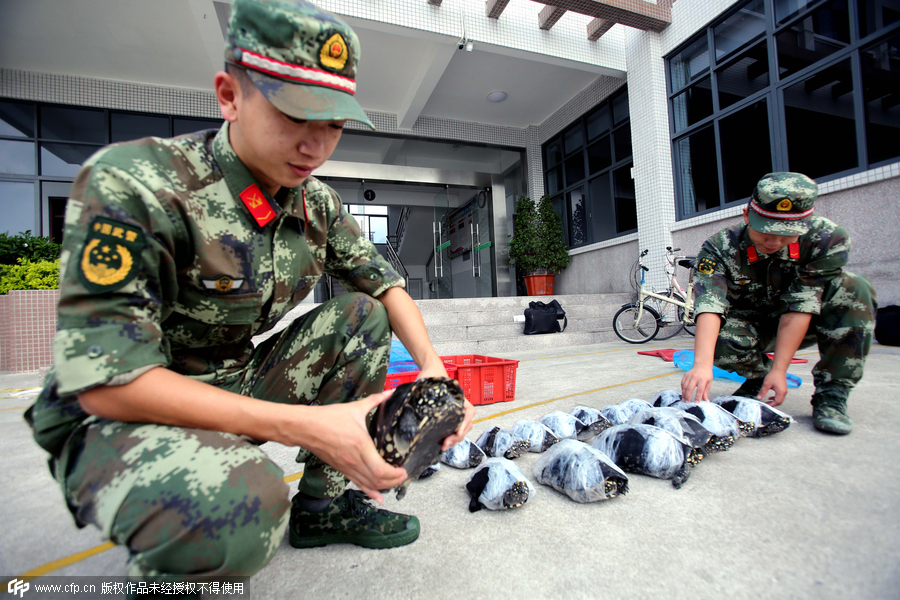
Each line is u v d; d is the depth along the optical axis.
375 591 0.91
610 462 1.31
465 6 6.00
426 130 8.50
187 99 7.08
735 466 1.50
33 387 3.67
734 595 0.87
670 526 1.14
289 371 1.00
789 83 5.05
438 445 0.81
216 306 0.82
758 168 5.39
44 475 1.64
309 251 0.97
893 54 4.30
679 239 6.24
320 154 0.75
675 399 2.02
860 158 4.46
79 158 6.83
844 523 1.11
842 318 1.78
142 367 0.62
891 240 4.22
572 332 5.96
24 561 1.06
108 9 5.45
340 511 1.11
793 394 2.42
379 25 5.62
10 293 4.67
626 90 7.31
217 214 0.79
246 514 0.61
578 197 8.49
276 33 0.66
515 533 1.14
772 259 1.85
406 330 1.12
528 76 7.52
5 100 6.56
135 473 0.60
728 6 5.60
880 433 1.72
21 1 5.26
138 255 0.66
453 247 9.93
